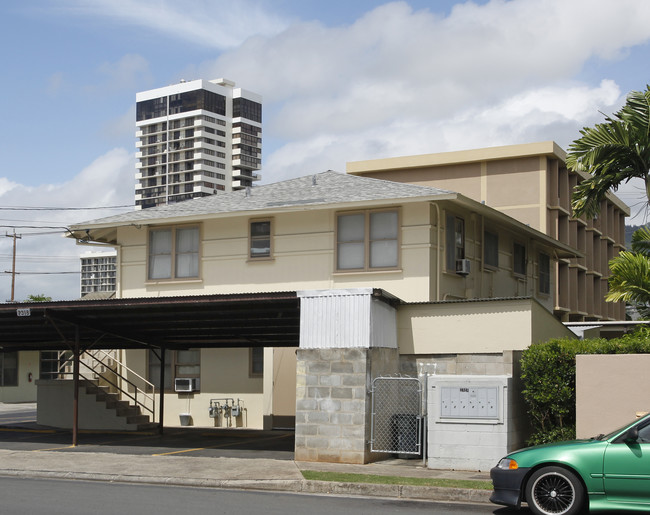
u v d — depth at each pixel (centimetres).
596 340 1580
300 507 1184
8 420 3116
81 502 1214
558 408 1549
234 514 1116
